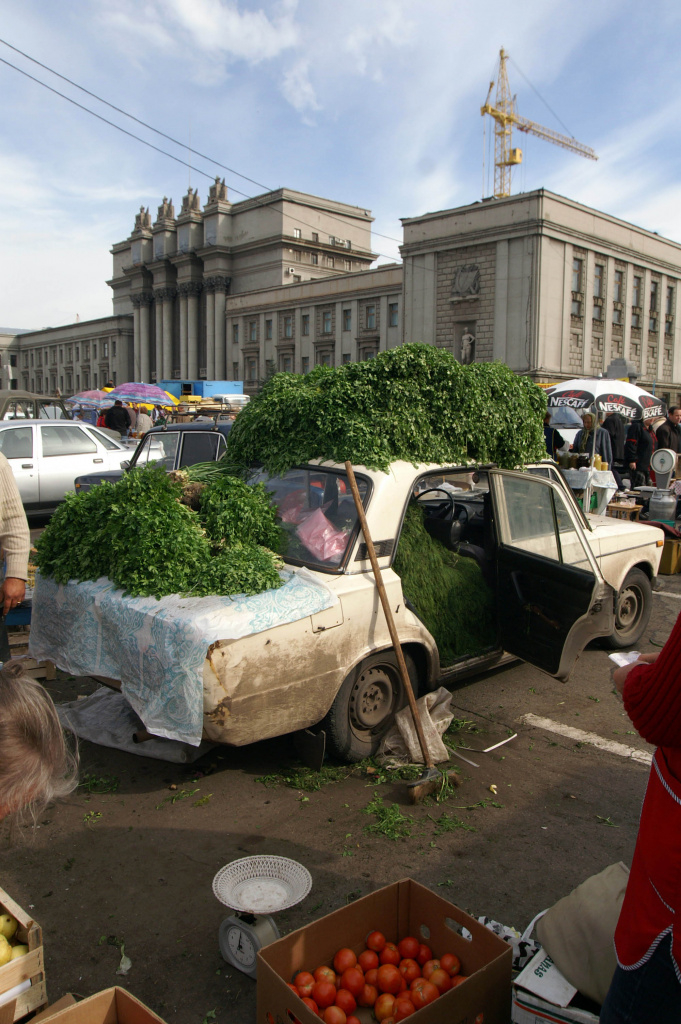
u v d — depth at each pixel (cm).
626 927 157
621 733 432
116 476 935
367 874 291
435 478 424
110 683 355
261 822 325
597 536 532
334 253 7212
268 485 427
